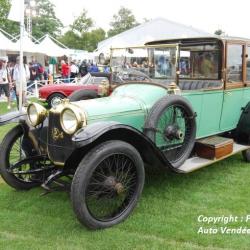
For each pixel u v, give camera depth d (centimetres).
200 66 482
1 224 340
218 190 424
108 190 334
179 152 407
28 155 422
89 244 305
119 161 338
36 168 405
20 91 704
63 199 397
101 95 499
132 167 347
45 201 391
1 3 2497
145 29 2086
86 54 2314
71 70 1788
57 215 359
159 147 387
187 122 407
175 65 445
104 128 313
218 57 466
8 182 402
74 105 354
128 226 336
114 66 495
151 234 323
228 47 468
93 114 356
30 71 1509
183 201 393
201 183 446
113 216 341
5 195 407
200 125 448
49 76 1655
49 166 390
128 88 433
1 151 396
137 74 474
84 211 313
